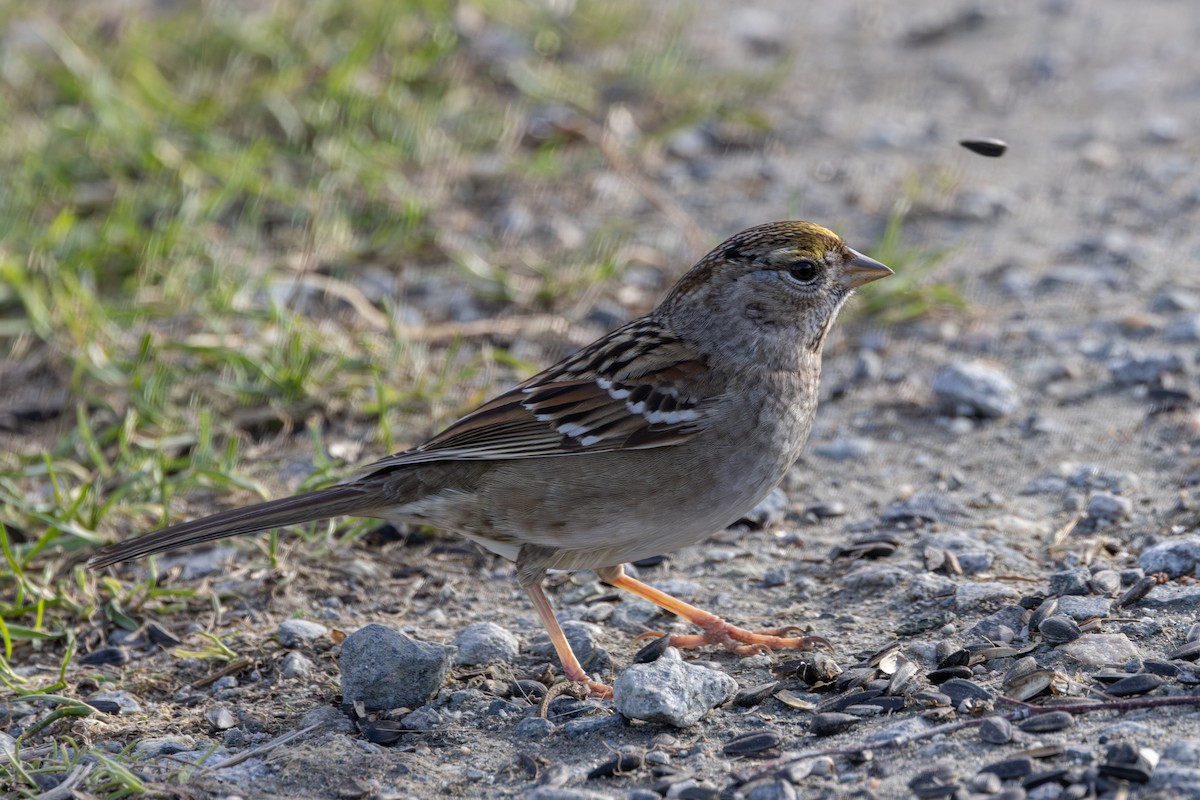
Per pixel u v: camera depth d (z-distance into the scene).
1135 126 15.45
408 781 6.91
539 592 7.91
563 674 7.87
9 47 16.23
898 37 18.11
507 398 7.91
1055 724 6.66
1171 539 8.54
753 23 18.45
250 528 7.85
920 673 7.38
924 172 14.70
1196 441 9.89
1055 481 9.62
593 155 15.09
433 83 15.88
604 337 8.28
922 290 12.22
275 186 13.81
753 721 7.18
